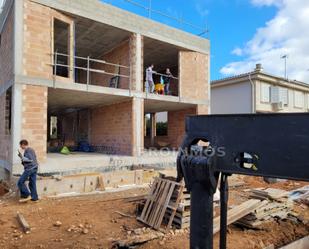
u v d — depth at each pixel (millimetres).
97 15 10445
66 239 4648
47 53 9305
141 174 9539
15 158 8445
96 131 14438
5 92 10281
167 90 14227
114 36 11945
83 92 10359
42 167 8859
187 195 5289
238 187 9609
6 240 4605
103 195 7816
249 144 1725
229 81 19516
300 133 1562
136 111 11648
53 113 18312
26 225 5066
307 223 5824
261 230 5340
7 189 8656
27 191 7055
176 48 13555
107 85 13680
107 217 5750
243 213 5297
